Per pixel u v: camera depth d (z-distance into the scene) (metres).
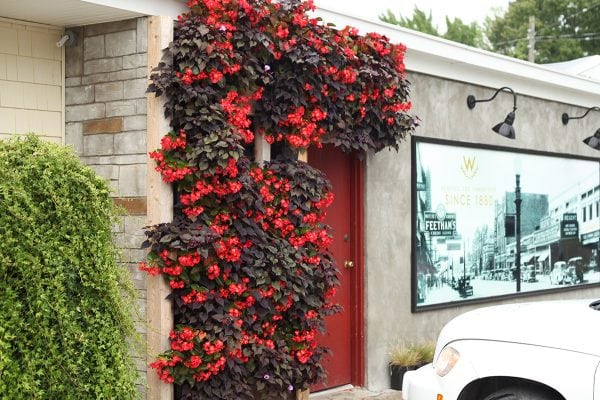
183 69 6.21
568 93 11.27
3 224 4.20
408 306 8.82
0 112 6.49
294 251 6.81
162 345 6.22
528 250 10.57
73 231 4.38
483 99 9.92
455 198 9.45
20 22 6.57
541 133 10.92
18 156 4.40
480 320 5.48
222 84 6.38
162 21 6.29
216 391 6.34
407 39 8.51
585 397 4.76
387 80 7.57
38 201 4.34
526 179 10.57
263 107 6.96
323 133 7.30
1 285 4.19
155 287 6.24
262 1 6.71
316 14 7.67
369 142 7.62
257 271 6.57
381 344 8.48
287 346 6.91
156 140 6.27
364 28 8.11
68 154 4.62
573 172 11.45
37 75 6.71
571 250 11.38
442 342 5.55
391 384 8.45
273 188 6.89
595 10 35.91
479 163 9.80
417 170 8.94
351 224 8.40
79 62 6.79
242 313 6.54
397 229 8.70
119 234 6.48
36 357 4.25
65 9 6.21
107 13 6.34
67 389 4.34
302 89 6.98
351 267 8.37
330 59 7.12
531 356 5.00
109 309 4.52
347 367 8.38
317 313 7.08
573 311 5.39
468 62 9.21
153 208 6.28
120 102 6.55
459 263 9.48
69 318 4.33
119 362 4.51
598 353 4.82
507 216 10.22
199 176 6.20
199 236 6.09
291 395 7.22
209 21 6.34
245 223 6.56
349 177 8.40
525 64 10.04
